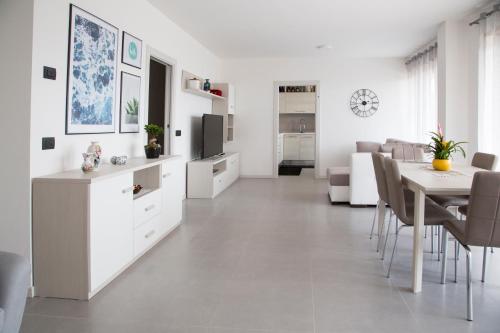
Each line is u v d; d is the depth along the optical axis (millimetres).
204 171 6309
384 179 3436
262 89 8836
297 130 12125
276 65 8766
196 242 3885
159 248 3686
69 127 3055
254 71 8828
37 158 2670
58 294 2596
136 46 4328
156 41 5000
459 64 5574
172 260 3354
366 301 2578
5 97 2600
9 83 2596
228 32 6289
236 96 8914
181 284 2840
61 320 2293
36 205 2584
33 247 2605
